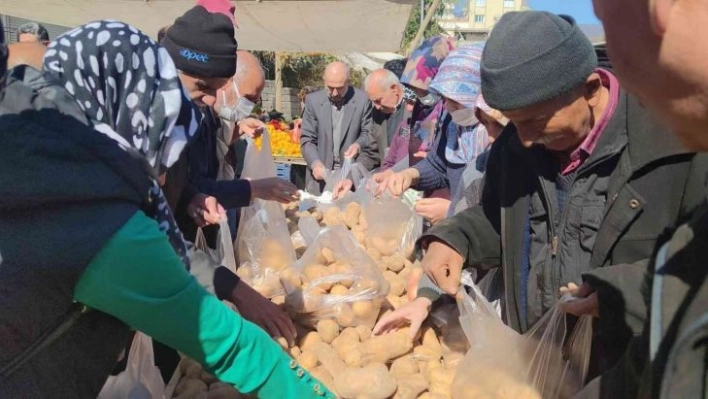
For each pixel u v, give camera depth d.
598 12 0.69
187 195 1.94
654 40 0.64
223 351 1.05
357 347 1.53
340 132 4.92
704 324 0.72
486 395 1.34
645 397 0.81
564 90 1.25
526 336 1.40
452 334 1.65
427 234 1.66
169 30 1.90
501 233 1.61
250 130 2.88
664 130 1.23
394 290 1.88
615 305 1.15
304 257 1.81
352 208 2.50
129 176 0.97
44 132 0.93
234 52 1.93
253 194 2.19
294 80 18.09
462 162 2.58
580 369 1.34
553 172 1.46
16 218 0.91
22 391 0.97
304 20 6.40
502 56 1.28
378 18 6.32
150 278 0.96
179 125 1.20
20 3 6.16
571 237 1.42
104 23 1.10
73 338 1.00
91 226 0.92
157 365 1.51
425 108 3.43
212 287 1.48
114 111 1.09
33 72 1.03
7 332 0.94
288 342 1.50
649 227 1.27
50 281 0.92
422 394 1.43
